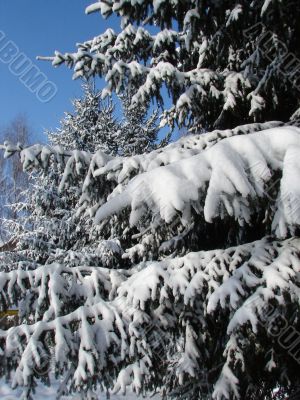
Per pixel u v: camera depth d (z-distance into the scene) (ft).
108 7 12.54
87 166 12.01
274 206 8.27
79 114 53.01
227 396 9.33
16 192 66.80
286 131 8.33
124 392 9.30
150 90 12.25
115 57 13.91
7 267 37.06
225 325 11.13
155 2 11.91
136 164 11.11
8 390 23.79
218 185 7.45
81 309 9.78
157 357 10.52
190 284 9.36
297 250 9.25
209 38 13.43
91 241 38.32
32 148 11.22
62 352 8.97
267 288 8.47
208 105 13.67
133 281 10.08
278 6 11.00
